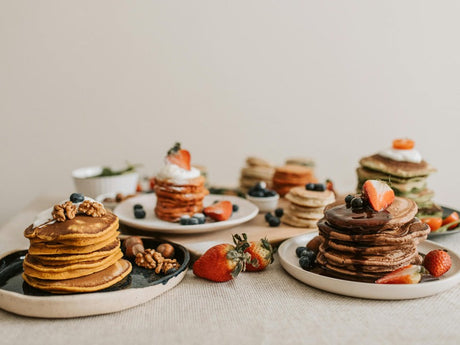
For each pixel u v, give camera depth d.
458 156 1.39
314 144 1.38
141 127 1.34
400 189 0.73
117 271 0.53
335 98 1.36
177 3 1.29
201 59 1.32
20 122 1.32
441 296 0.53
